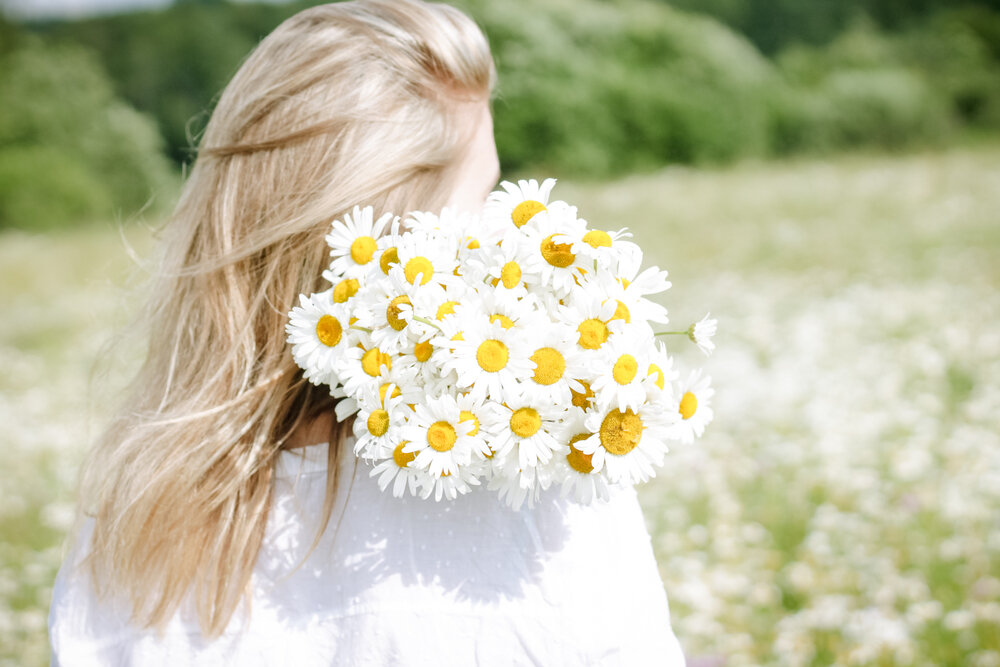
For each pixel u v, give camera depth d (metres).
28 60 16.66
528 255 0.89
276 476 1.03
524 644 0.91
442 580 0.94
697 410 0.94
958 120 17.86
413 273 0.90
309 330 0.95
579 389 0.87
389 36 1.08
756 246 8.73
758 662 2.79
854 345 5.64
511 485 0.90
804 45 20.22
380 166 1.04
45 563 3.62
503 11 14.66
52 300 8.80
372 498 0.99
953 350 5.32
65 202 15.60
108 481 1.06
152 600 1.00
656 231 9.80
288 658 0.96
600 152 14.76
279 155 1.06
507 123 14.34
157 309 1.15
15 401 5.82
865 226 9.07
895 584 3.02
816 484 3.77
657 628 0.95
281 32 1.12
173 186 16.38
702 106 15.59
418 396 0.90
